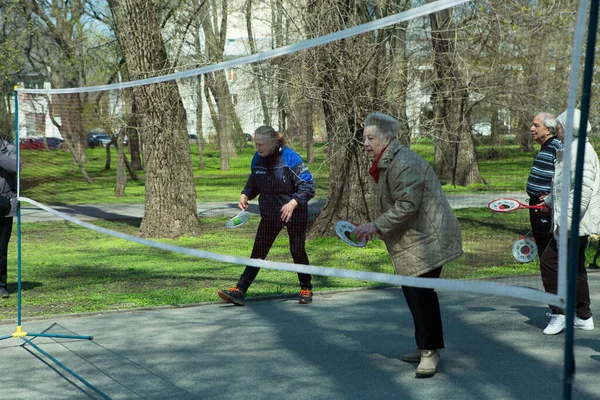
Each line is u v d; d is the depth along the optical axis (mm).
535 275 4527
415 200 4094
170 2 15602
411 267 4195
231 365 4785
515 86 7918
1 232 7258
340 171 8211
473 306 6590
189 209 9234
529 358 4812
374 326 5863
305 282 6906
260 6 11852
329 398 4074
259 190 6500
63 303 7059
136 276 8773
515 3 8852
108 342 5484
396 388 4238
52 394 4234
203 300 7094
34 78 22344
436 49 8609
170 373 4629
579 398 3982
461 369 4598
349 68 8617
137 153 10914
